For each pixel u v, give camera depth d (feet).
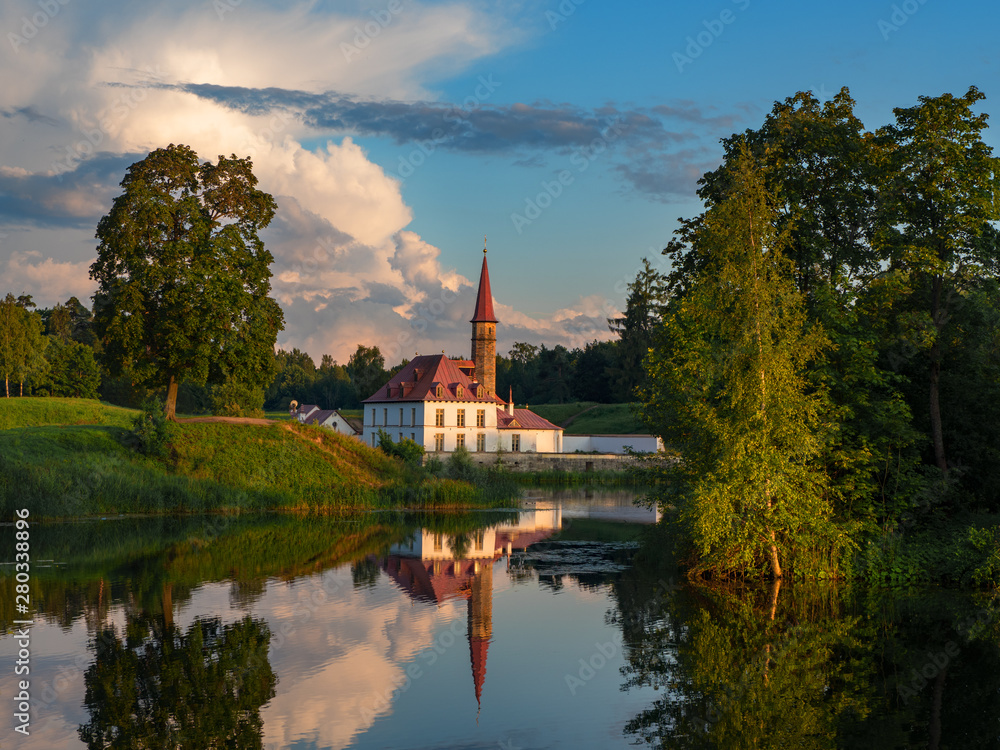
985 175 92.84
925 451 102.17
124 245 159.84
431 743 45.78
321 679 56.29
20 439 156.97
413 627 70.23
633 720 49.80
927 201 96.32
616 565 100.32
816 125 107.34
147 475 152.97
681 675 58.44
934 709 52.16
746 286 81.20
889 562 88.48
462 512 161.07
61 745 44.21
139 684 54.24
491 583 89.10
